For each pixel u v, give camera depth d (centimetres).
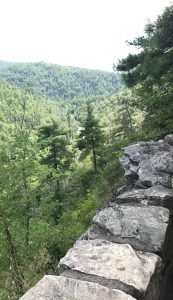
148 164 678
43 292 307
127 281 334
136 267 359
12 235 1268
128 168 718
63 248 1217
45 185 1481
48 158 2970
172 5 1165
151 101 1292
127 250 387
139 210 491
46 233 1289
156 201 525
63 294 306
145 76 1354
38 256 936
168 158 669
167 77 1241
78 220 1730
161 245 420
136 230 444
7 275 982
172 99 1277
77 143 3381
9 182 1322
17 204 1318
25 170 1355
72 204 2805
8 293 874
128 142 1515
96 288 311
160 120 1305
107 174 1508
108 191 1130
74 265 359
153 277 371
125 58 1457
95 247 395
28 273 888
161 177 619
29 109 1466
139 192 570
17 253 1209
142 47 1376
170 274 505
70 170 3072
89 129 3312
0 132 1392
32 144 1433
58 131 2977
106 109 15050
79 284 316
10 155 1368
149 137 1278
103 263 362
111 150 2275
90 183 3003
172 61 1201
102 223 469
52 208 1490
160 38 1194
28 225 1345
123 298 301
